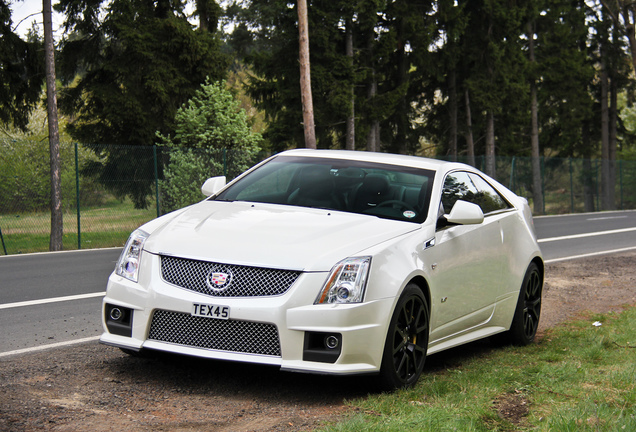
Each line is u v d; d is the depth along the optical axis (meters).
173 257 4.77
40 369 5.20
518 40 44.62
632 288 10.76
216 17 33.84
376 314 4.63
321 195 5.75
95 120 32.97
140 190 21.11
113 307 4.93
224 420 4.14
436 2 39.81
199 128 23.55
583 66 48.88
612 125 52.69
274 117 36.03
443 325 5.59
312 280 4.52
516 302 6.84
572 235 20.38
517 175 35.91
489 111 41.75
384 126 43.78
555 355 6.36
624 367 5.80
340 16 31.73
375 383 4.80
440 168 6.16
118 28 30.88
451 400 4.63
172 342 4.67
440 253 5.42
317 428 3.97
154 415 4.17
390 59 40.88
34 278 10.99
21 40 27.14
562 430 3.94
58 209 18.23
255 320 4.47
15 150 19.42
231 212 5.43
